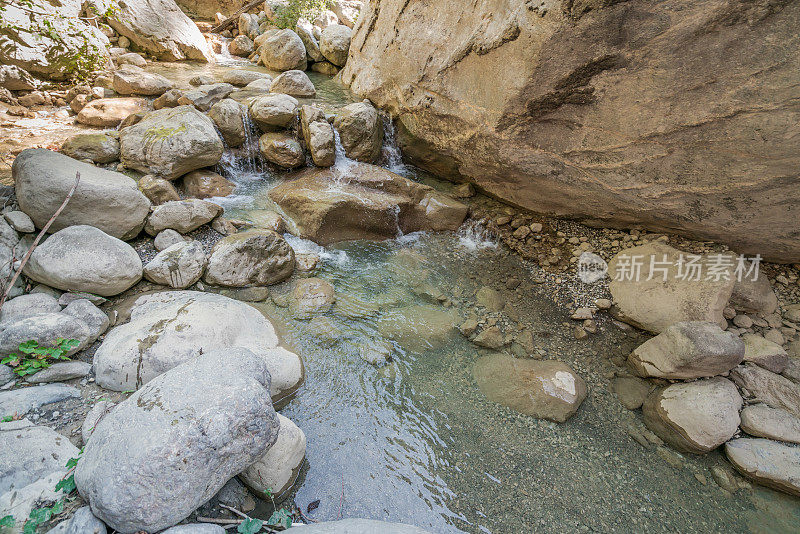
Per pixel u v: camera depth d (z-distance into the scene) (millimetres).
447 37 4941
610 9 3238
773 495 3068
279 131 5992
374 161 6305
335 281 4578
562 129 4281
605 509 2904
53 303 3389
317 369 3574
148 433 2141
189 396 2303
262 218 4941
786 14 2734
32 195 3680
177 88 6699
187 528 2170
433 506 2803
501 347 4082
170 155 4840
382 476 2930
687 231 4598
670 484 3104
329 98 7543
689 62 3234
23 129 5598
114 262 3631
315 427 3160
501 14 4059
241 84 7742
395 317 4234
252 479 2588
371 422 3268
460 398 3564
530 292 4781
